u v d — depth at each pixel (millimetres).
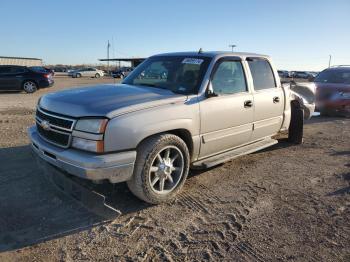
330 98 10930
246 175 5273
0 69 18453
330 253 3275
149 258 3113
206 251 3240
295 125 7195
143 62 5570
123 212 3924
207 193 4531
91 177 3518
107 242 3342
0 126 7969
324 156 6426
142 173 3857
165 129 3979
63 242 3318
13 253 3123
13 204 4008
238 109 5051
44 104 4168
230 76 5078
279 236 3539
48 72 20031
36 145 4152
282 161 6055
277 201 4363
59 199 4164
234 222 3789
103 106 3727
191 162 4574
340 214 4051
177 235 3498
